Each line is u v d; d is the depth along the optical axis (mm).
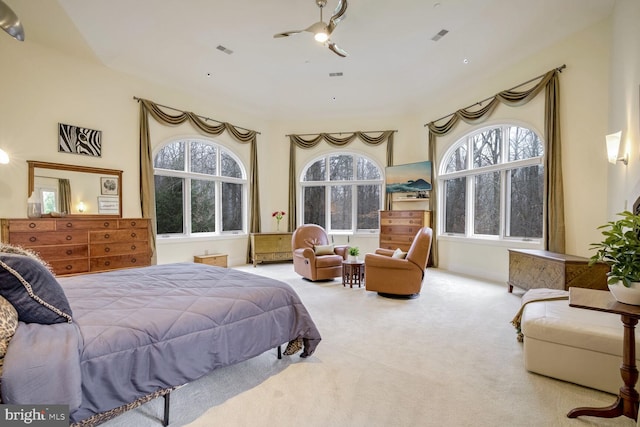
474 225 5762
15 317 1292
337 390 1964
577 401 1857
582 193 3938
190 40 4820
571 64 4062
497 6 3980
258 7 4016
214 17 4227
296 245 5562
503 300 4027
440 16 4219
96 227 4297
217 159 6531
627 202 3039
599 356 1950
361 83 6332
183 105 5820
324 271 4988
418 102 6578
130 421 1660
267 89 6543
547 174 4246
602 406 1805
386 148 6984
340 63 5617
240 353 1930
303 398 1877
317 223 7406
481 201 5617
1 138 3916
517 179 4980
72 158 4469
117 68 4906
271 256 6621
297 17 4227
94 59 4629
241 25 4414
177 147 5906
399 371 2205
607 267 3256
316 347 2561
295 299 2340
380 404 1818
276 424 1643
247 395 1908
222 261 6109
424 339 2773
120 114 4969
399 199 6582
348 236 7203
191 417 1698
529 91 4480
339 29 4527
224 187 6684
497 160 5316
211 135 6219
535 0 3773
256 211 6984
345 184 7316
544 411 1763
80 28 3947
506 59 4809
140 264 4746
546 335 2115
